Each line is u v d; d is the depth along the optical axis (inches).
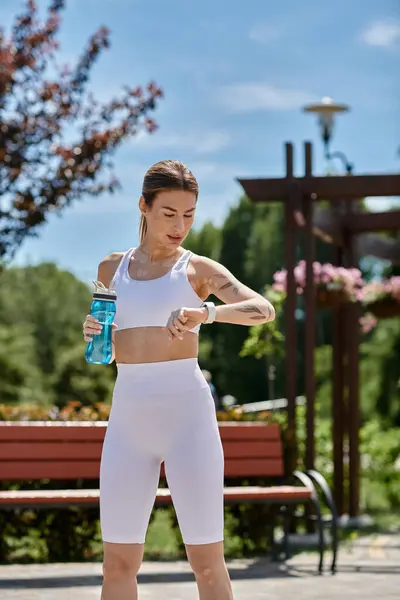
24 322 2847.0
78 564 487.2
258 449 521.0
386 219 685.9
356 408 674.2
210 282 242.2
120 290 245.4
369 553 529.3
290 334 579.2
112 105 713.6
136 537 239.6
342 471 684.1
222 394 2819.9
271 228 2910.9
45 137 705.6
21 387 1886.1
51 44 710.5
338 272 657.6
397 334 1652.3
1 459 490.6
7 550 503.5
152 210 242.7
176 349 239.6
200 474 236.2
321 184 585.6
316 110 715.4
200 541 236.2
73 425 500.7
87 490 488.1
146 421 238.4
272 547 503.5
